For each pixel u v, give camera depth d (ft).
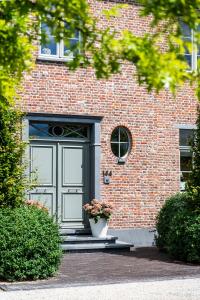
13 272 31.94
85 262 39.52
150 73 15.70
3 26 17.47
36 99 46.65
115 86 49.55
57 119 47.21
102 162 48.62
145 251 46.09
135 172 49.80
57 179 47.83
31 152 46.93
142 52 16.05
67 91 47.80
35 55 46.68
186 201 41.86
